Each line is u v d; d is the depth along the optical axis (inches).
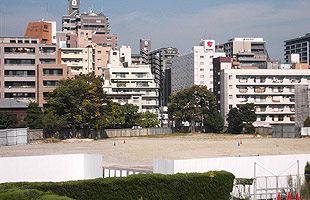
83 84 4165.8
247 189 1216.8
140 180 1051.9
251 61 7593.5
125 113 5009.8
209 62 7219.5
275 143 3284.9
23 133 3563.0
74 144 3503.9
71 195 989.2
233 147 3002.0
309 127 3973.9
